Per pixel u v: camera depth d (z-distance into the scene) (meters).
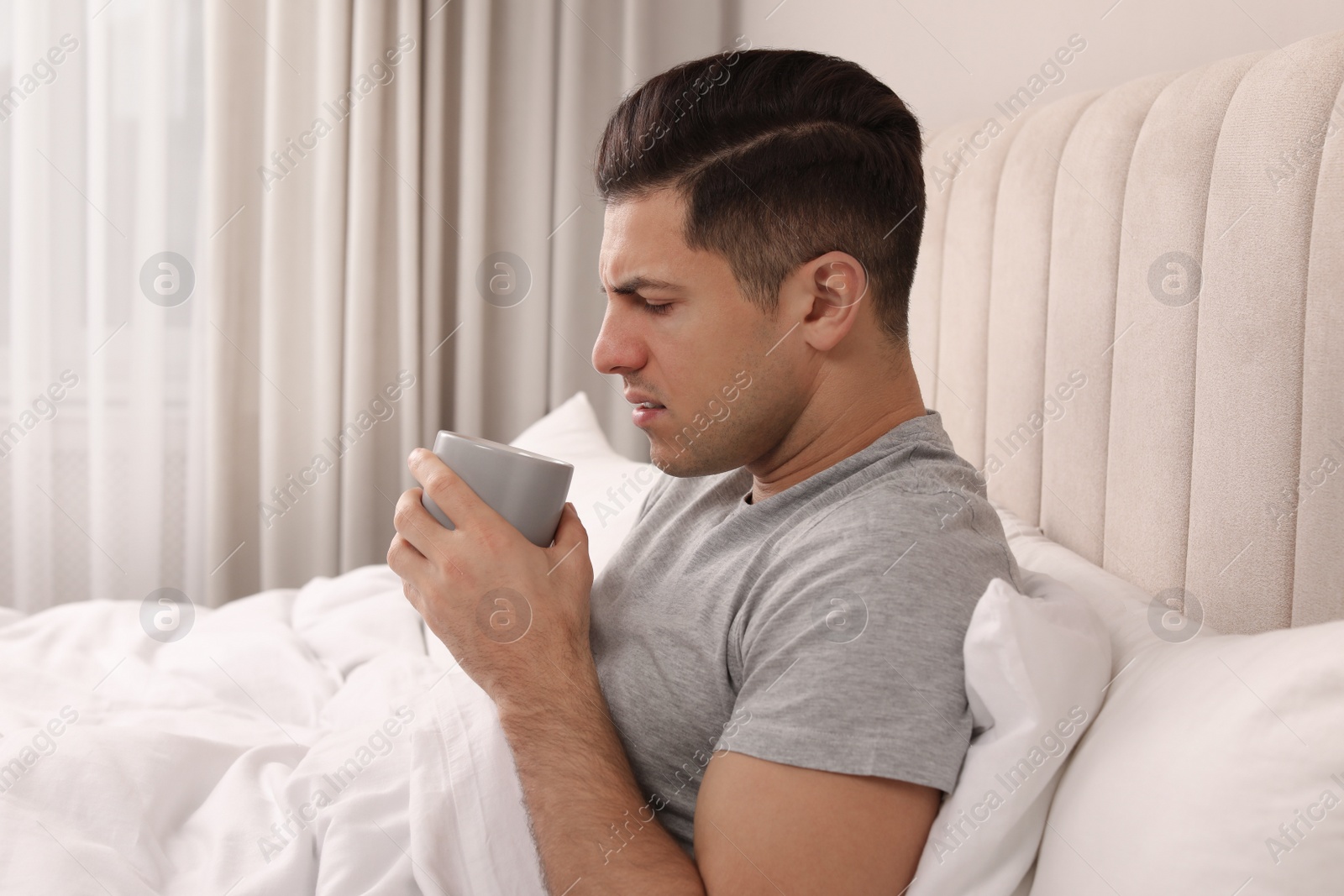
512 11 2.13
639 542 0.88
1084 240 1.04
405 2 2.04
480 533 0.72
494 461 0.74
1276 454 0.79
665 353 0.73
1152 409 0.93
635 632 0.76
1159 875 0.54
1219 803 0.53
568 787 0.64
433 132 2.10
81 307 1.99
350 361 2.08
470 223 2.12
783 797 0.57
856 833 0.56
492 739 0.70
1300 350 0.77
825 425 0.76
